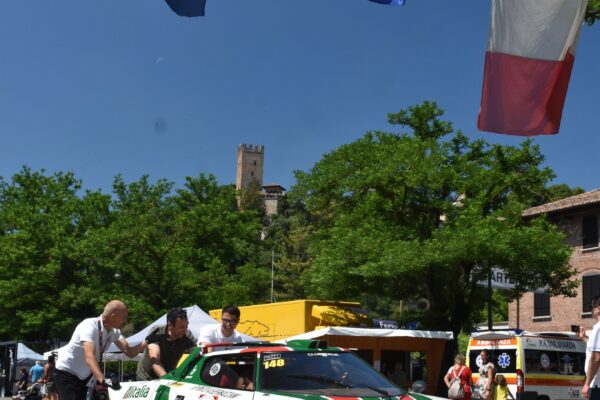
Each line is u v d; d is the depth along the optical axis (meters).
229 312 8.96
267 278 76.81
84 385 7.96
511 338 20.58
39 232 46.47
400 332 21.89
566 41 9.08
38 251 46.47
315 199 29.58
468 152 30.02
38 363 28.61
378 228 27.84
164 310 42.41
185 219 45.03
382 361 23.78
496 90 8.99
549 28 9.03
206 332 8.96
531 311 43.09
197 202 48.94
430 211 28.75
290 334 23.86
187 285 43.88
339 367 7.07
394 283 28.56
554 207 41.75
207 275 45.00
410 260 25.30
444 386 23.66
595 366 7.88
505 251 25.12
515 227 27.28
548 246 25.64
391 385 6.95
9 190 53.28
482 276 27.98
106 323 7.91
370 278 27.44
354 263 27.08
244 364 7.19
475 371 21.28
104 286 43.25
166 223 44.91
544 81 9.02
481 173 27.95
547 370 20.64
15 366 31.52
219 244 47.91
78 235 48.06
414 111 30.38
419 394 6.82
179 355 8.92
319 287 27.75
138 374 8.89
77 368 7.91
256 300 75.25
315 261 28.42
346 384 6.79
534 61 9.02
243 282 73.81
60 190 51.97
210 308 44.69
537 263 25.86
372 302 68.25
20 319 47.59
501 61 9.00
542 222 27.48
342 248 26.94
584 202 39.72
